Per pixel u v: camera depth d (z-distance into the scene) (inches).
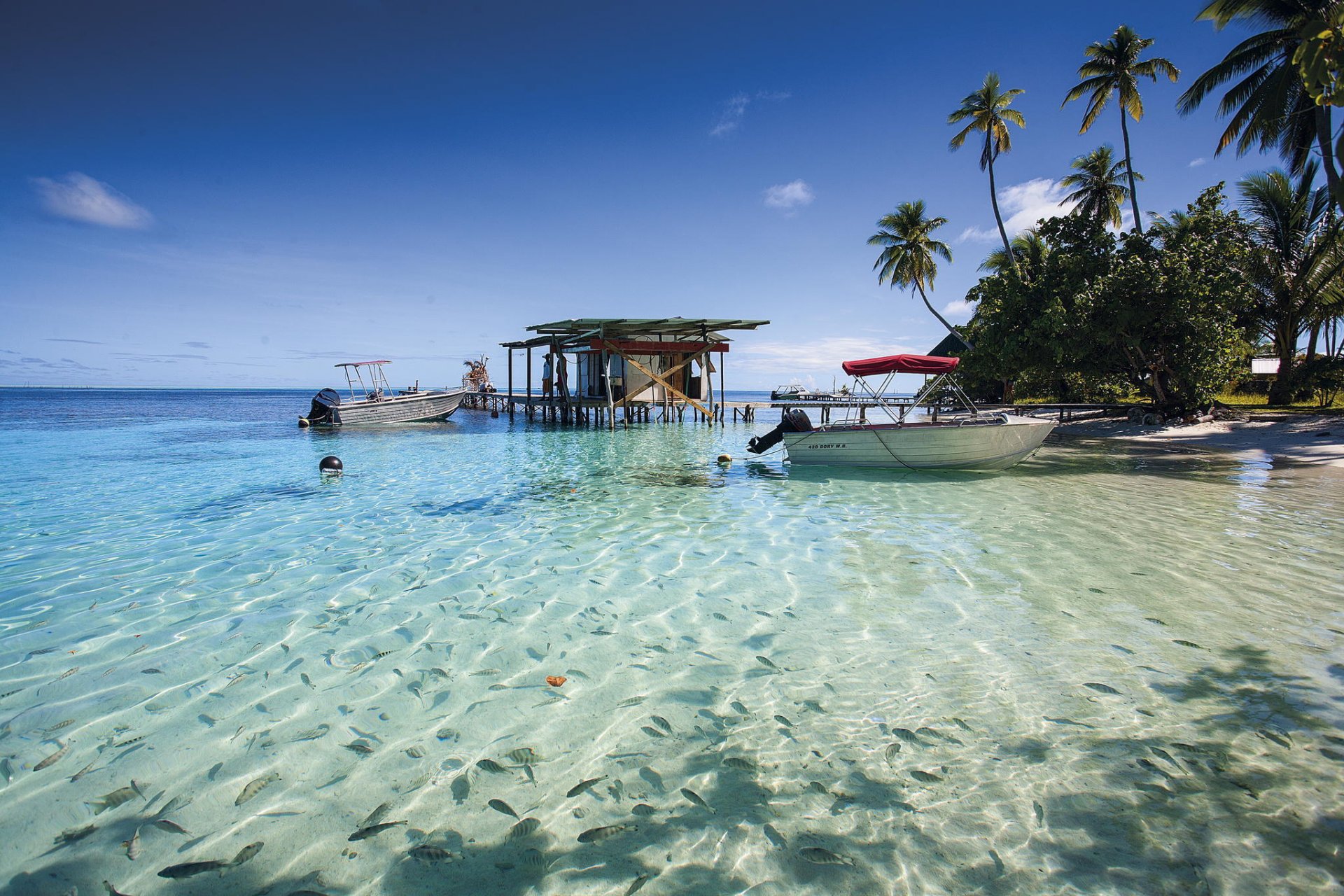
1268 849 96.7
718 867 95.7
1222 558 259.3
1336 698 143.3
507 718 139.9
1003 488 437.1
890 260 1289.4
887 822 104.9
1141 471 511.2
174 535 306.7
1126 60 911.0
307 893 90.4
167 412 1699.1
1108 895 88.6
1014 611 200.8
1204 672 157.1
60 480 482.6
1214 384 743.7
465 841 101.4
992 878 92.4
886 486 452.1
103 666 164.1
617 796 112.7
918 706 142.7
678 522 334.0
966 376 1064.8
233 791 114.1
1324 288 867.4
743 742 129.4
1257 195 924.0
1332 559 256.1
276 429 1031.0
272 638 182.9
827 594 218.5
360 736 132.6
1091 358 805.9
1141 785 112.8
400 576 241.4
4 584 230.7
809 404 1171.9
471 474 518.9
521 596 218.7
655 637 183.9
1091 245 774.5
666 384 942.4
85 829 103.8
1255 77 715.4
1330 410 800.9
